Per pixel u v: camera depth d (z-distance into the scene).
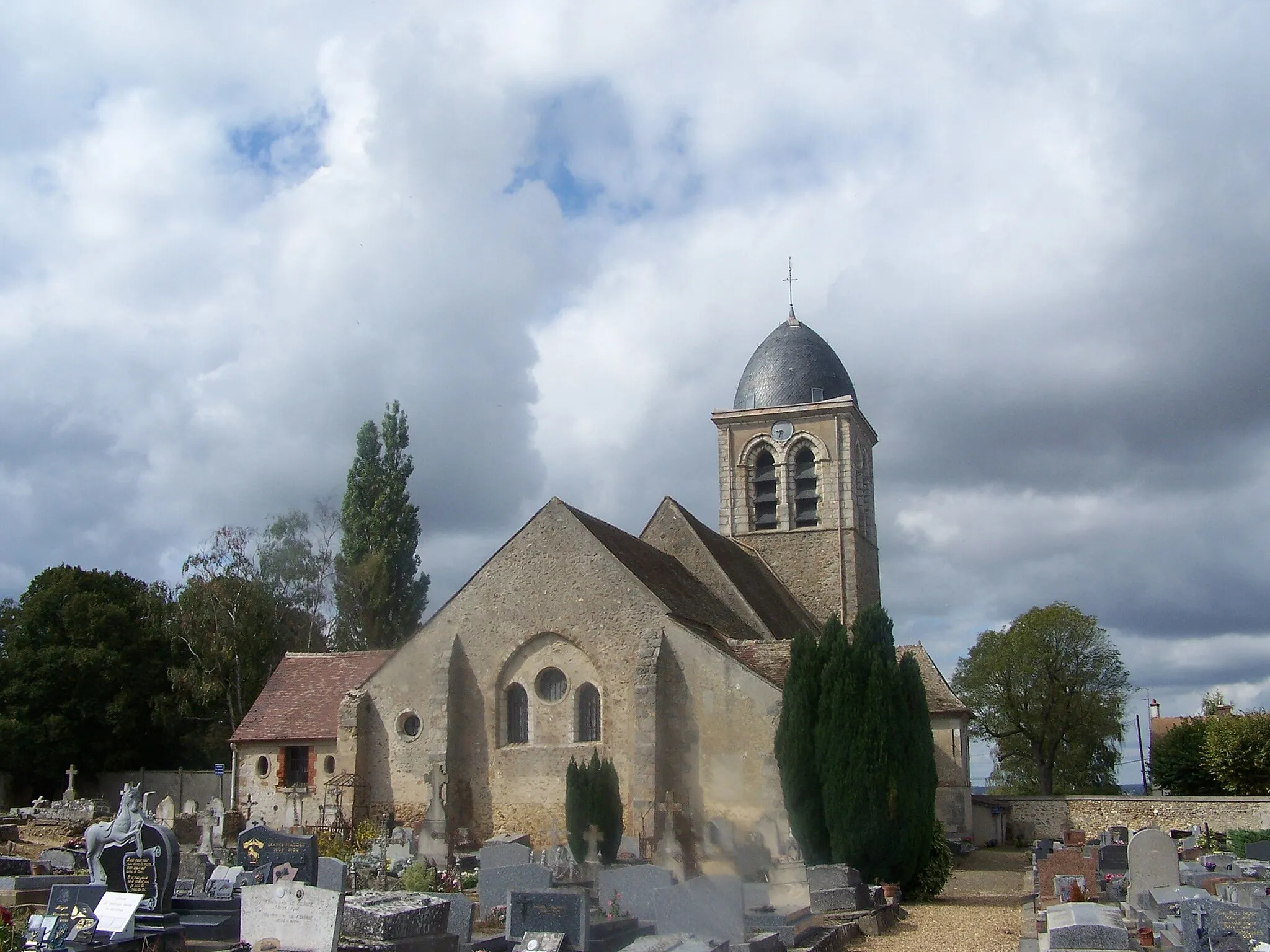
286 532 61.66
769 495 49.66
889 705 27.00
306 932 15.05
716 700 31.98
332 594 61.66
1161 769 57.44
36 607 53.22
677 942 17.61
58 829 36.91
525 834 32.91
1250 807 44.78
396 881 26.75
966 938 21.86
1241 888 20.73
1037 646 63.84
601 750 32.94
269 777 38.91
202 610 55.44
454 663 35.06
